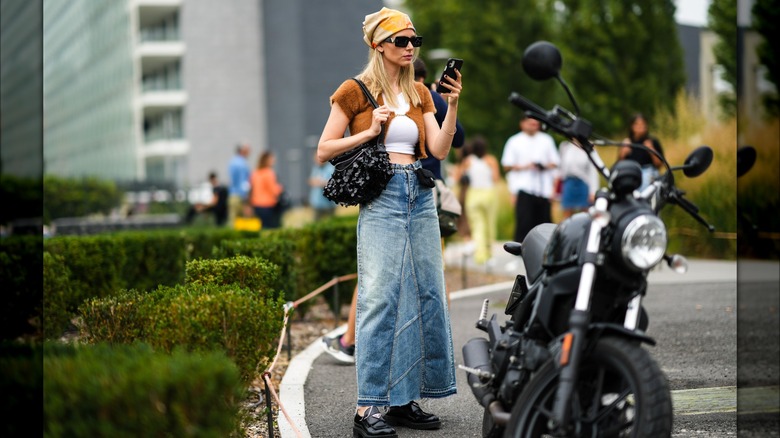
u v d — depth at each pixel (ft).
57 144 338.75
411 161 23.57
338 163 23.21
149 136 275.80
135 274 44.39
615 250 16.85
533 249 19.74
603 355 16.72
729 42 95.09
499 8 174.91
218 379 15.58
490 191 65.46
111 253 40.11
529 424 17.19
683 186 68.90
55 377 15.14
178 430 15.29
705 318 39.88
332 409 26.84
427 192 23.77
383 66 23.36
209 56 259.19
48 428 15.01
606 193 17.10
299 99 249.34
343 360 32.50
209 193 156.46
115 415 15.06
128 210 146.30
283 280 37.68
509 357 18.89
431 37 188.24
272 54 259.80
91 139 315.78
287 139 254.47
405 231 23.38
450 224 29.91
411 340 23.62
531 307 18.98
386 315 23.24
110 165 291.17
